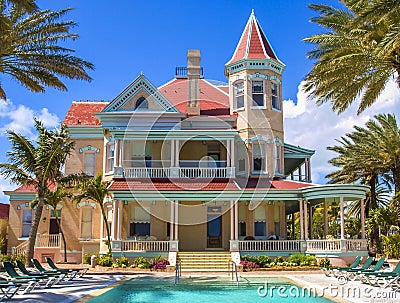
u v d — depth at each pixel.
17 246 31.45
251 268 24.77
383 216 34.31
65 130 25.95
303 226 27.73
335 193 26.56
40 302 13.31
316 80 21.47
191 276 22.02
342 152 38.50
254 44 31.97
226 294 15.96
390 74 19.88
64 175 31.69
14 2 16.70
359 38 19.98
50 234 31.95
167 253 26.28
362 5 18.77
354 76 20.33
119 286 17.91
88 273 23.17
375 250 35.97
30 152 23.78
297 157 32.62
